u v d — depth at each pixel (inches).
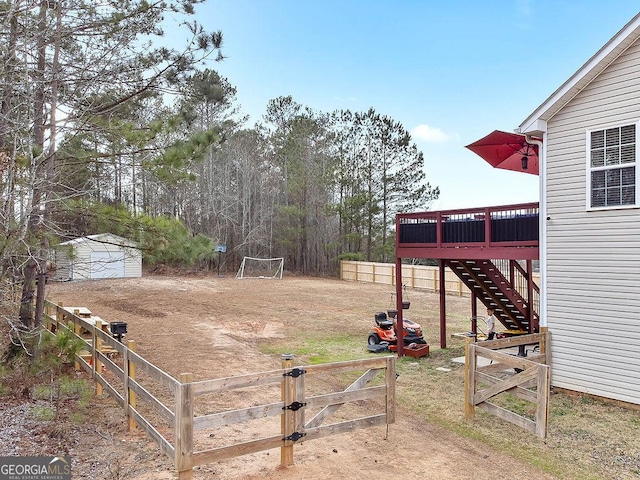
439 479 205.9
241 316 698.2
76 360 351.9
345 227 1457.9
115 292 915.4
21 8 251.9
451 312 758.5
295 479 200.8
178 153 306.5
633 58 309.6
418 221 480.4
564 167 347.9
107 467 203.2
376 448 240.7
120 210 322.0
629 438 258.1
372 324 650.2
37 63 277.0
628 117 311.9
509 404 316.5
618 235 315.6
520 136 387.5
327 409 230.5
